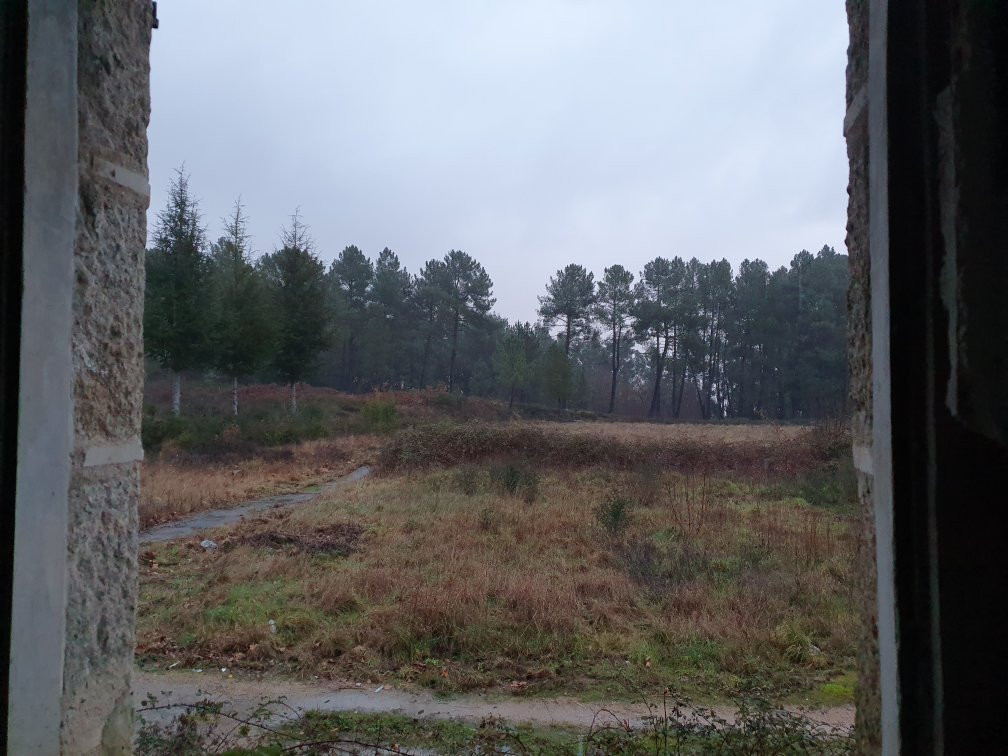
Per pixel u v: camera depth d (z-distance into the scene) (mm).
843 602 6090
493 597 6168
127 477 2205
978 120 1205
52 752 1763
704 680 4699
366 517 10109
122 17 2170
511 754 3451
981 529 1249
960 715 1240
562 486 13445
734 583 6578
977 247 1192
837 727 3680
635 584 6617
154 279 21172
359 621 5680
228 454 18141
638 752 3459
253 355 23938
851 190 1883
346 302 49938
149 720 3877
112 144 2109
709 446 17484
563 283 51469
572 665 4926
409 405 37312
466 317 53281
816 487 12641
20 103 1637
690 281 49688
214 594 6441
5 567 1583
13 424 1604
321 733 3732
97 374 2037
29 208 1655
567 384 39094
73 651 1915
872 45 1517
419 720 4039
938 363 1280
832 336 41219
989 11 1203
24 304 1635
